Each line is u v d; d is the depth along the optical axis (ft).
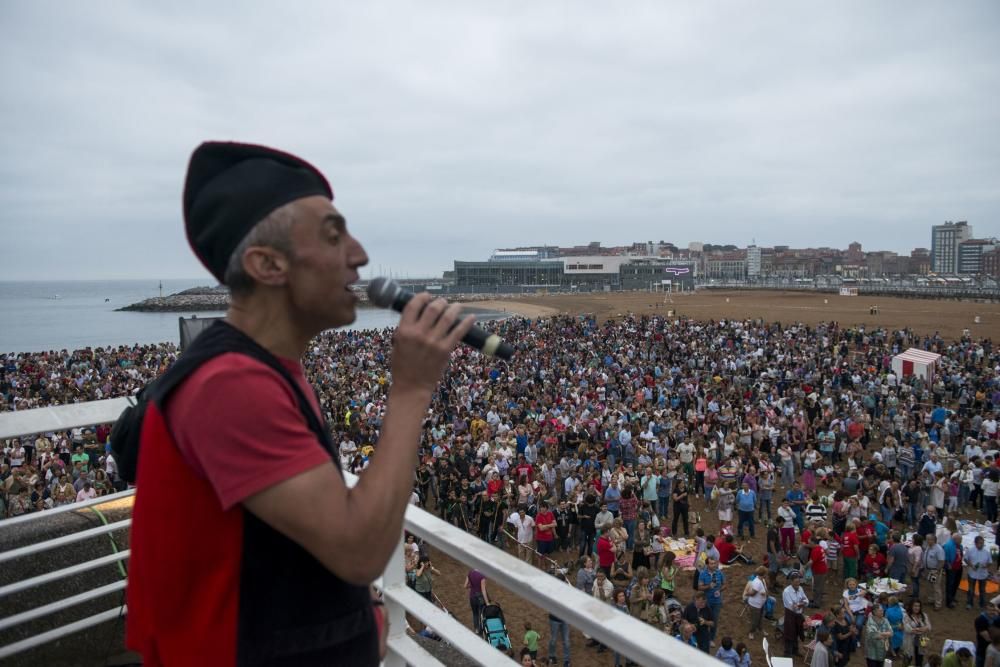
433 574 44.04
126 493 9.05
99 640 8.61
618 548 40.34
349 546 2.93
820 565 39.99
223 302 499.92
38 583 7.07
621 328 185.47
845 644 34.01
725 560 41.01
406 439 3.29
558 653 35.37
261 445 2.90
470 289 543.39
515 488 48.65
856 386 94.79
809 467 57.67
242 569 3.21
